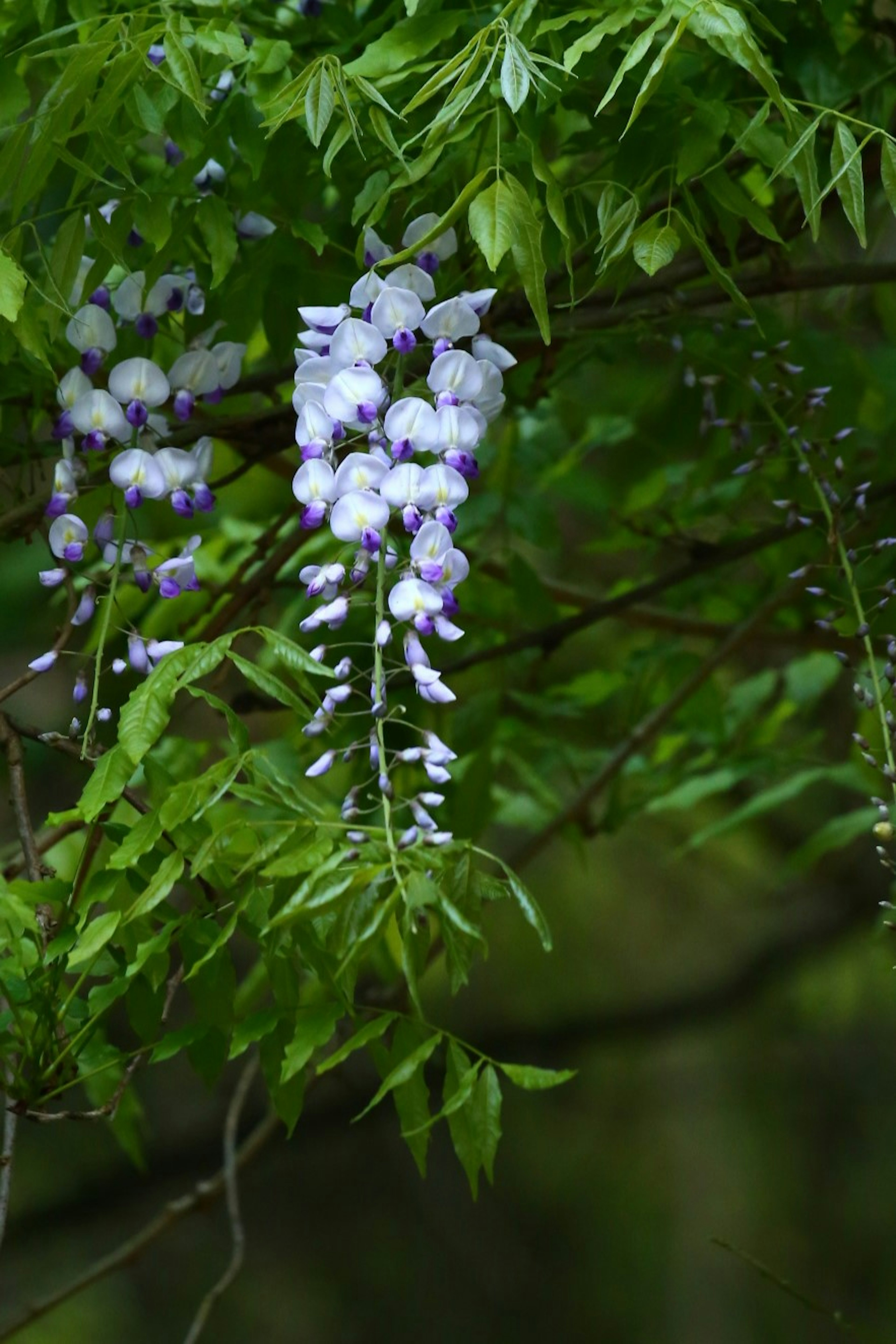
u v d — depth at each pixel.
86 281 1.98
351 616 2.30
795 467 2.25
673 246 1.92
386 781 1.88
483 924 1.93
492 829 5.32
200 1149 4.83
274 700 2.31
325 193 2.21
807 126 1.91
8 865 2.05
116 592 2.22
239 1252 2.30
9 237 1.96
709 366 2.24
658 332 2.19
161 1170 4.81
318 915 1.85
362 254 1.95
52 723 3.47
